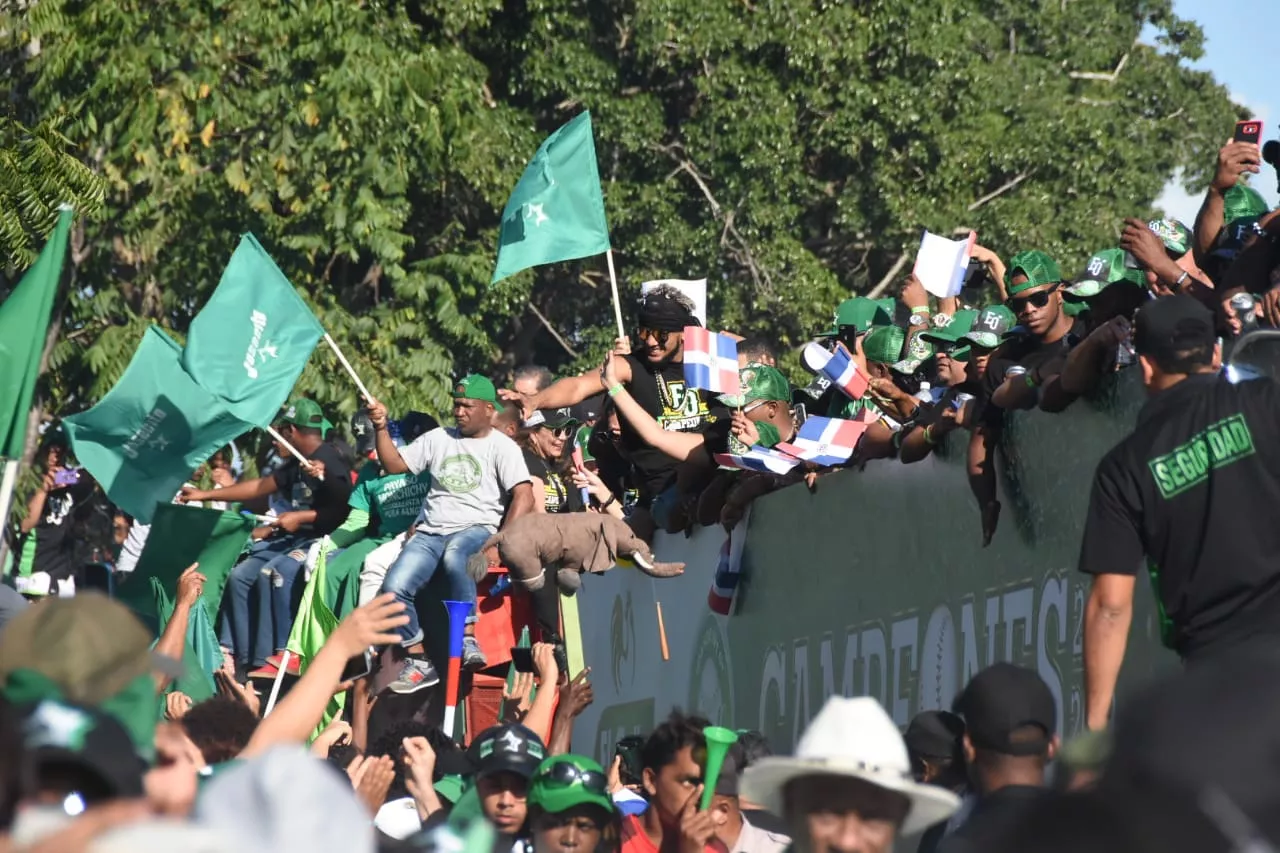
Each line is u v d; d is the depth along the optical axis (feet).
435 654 116.78
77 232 245.24
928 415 79.46
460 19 287.07
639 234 306.14
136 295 262.88
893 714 81.82
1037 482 68.95
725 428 98.73
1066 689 66.03
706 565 107.45
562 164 120.16
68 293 243.40
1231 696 23.70
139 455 131.23
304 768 30.94
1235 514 50.26
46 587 169.48
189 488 158.92
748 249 300.81
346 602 129.39
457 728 119.44
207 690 101.50
